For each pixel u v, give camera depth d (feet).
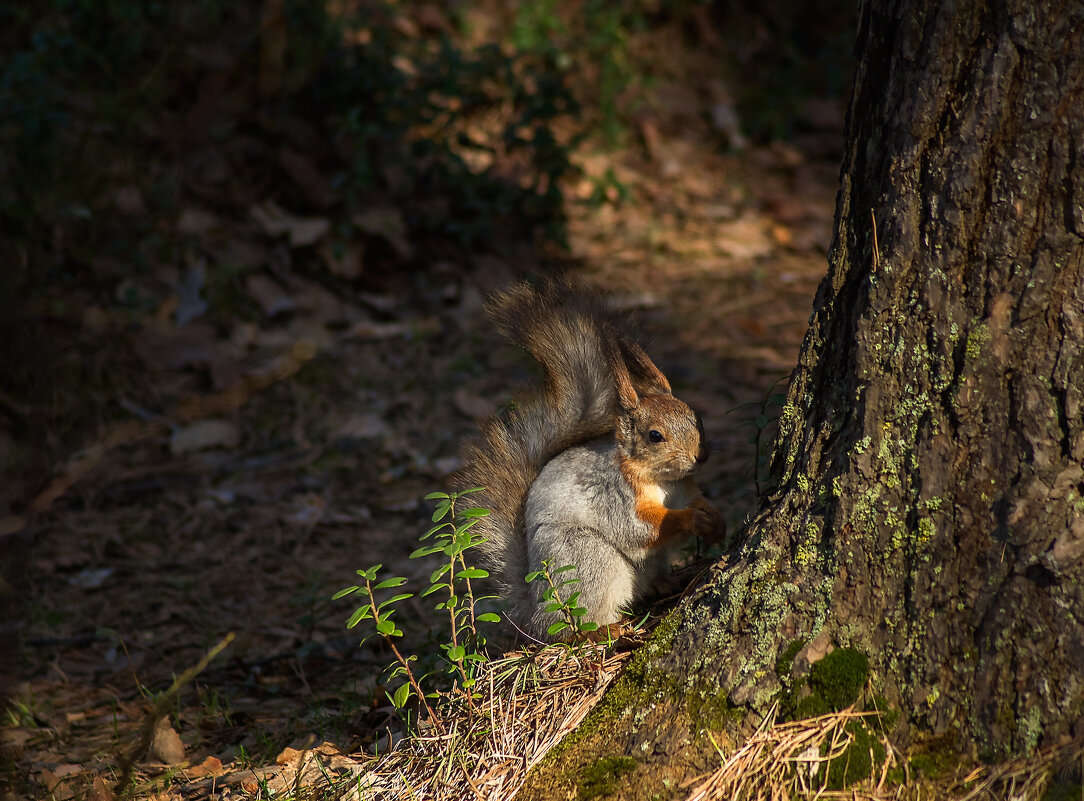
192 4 50.52
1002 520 14.96
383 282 48.70
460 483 23.11
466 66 51.88
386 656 27.58
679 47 67.82
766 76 67.62
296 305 46.60
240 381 41.98
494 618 18.84
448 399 41.73
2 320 20.90
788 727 15.60
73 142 46.24
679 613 17.89
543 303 22.95
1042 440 14.79
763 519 17.37
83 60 49.93
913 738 15.12
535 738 17.76
